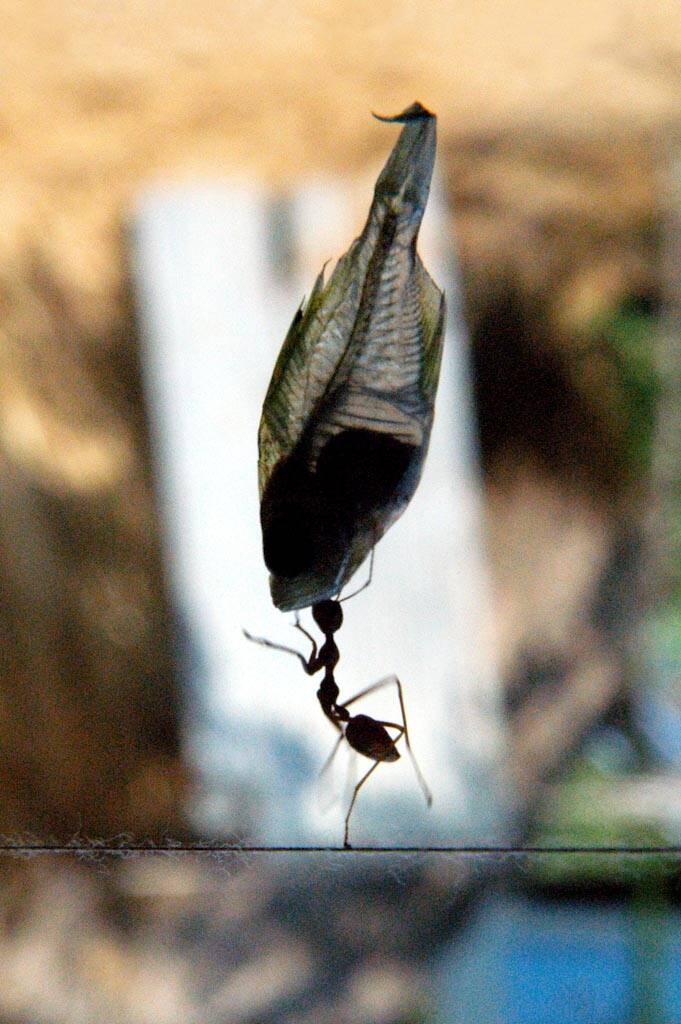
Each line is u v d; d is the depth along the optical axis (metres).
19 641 0.44
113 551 0.45
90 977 0.41
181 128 0.42
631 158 0.43
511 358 0.46
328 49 0.40
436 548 0.45
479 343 0.46
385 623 0.44
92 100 0.41
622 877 0.38
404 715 0.23
